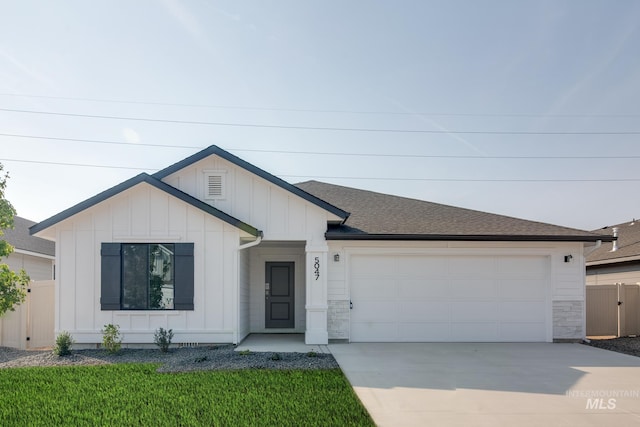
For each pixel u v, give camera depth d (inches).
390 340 526.3
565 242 540.7
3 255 457.4
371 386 319.0
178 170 516.7
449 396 295.9
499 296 536.4
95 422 242.8
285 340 537.0
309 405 273.0
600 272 856.3
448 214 612.4
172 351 451.8
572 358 429.1
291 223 519.8
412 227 549.3
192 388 308.7
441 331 530.3
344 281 522.3
